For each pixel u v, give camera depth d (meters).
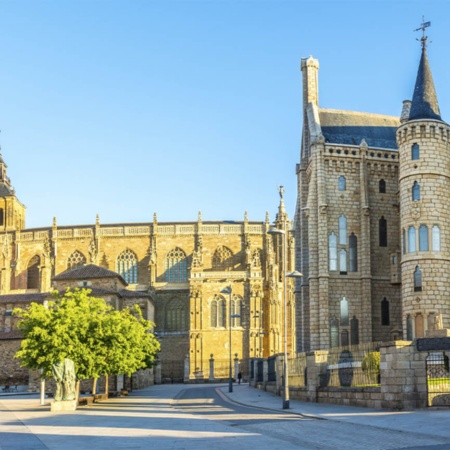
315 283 85.38
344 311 84.94
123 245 151.00
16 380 103.81
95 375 67.31
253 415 44.31
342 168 87.88
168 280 149.50
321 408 48.56
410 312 72.31
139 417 45.16
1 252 153.00
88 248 149.25
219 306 138.50
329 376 55.44
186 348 142.75
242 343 136.25
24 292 149.88
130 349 73.12
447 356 43.84
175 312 146.38
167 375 142.00
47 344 66.69
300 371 63.00
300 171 95.88
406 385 43.19
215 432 33.00
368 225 86.19
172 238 150.75
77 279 121.94
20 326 71.62
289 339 141.88
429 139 73.88
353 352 52.59
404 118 91.62
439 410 42.22
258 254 141.75
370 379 49.91
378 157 88.31
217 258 149.62
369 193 87.81
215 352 136.38
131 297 124.12
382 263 86.75
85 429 36.66
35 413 52.62
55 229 152.25
